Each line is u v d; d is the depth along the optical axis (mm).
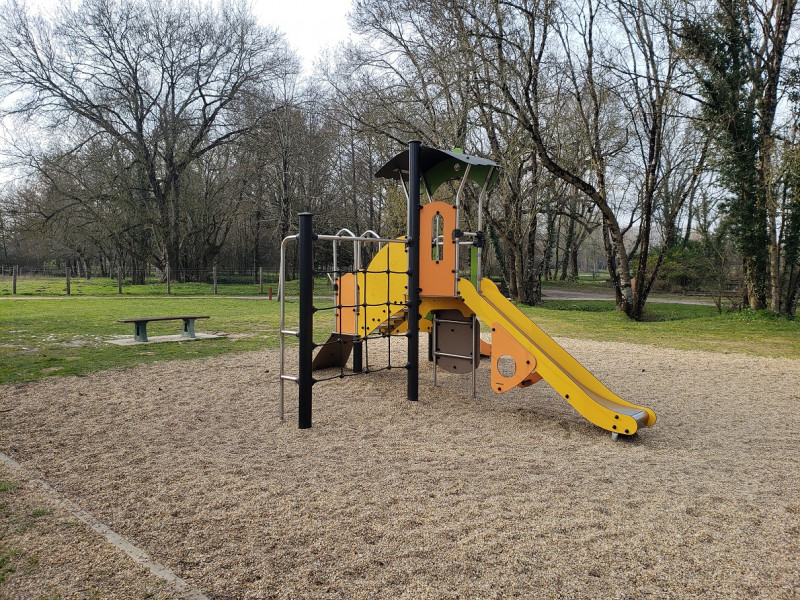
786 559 2625
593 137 19703
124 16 29078
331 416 5336
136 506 3148
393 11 20500
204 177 37469
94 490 3381
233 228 45312
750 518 3092
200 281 33906
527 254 24312
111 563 2500
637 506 3242
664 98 16953
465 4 17531
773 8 16828
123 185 30625
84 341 9969
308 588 2324
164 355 8617
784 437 4902
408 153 6234
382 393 6453
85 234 31266
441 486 3525
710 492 3498
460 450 4340
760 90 16547
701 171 17969
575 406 4953
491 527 2920
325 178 36781
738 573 2492
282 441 4492
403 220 25531
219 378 6973
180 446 4301
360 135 24812
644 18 16500
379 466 3908
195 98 32312
